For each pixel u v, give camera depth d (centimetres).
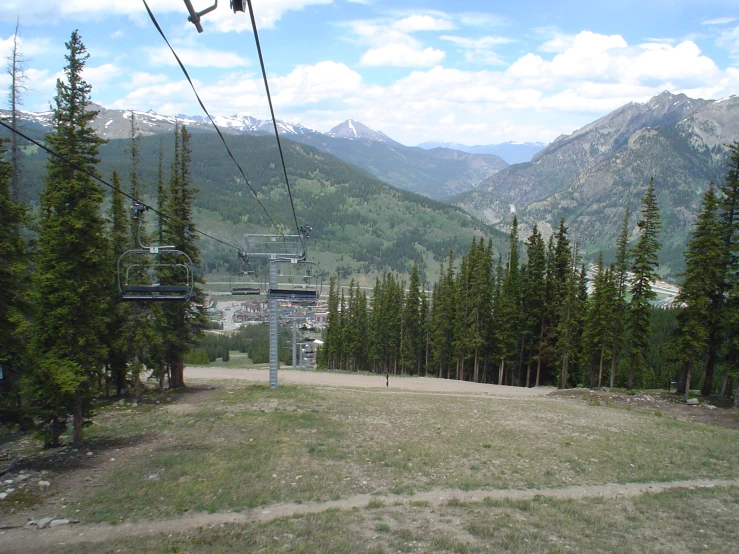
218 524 1437
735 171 4119
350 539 1311
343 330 9525
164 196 4069
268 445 2369
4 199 1997
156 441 2438
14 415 2202
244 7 671
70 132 2206
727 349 4156
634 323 4966
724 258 4112
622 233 5253
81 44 2238
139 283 3550
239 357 14412
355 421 3081
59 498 1645
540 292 6372
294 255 4203
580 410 3881
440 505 1641
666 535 1429
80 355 2172
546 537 1366
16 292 2034
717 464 2356
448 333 7662
